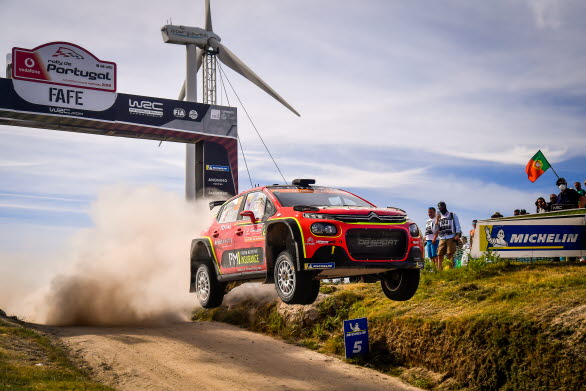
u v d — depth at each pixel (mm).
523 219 12977
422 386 10578
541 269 12516
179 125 27141
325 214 8328
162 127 26719
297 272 8234
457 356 10438
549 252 12602
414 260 8453
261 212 9477
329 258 8062
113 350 11914
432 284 13297
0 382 7973
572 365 8602
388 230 8391
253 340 13922
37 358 10203
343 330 12188
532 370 9125
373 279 9492
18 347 10672
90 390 8344
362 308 13375
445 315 11258
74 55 24781
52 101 24250
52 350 11195
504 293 11117
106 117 25344
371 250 8273
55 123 24734
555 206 14297
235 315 16359
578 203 14094
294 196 9352
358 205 9344
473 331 10312
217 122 28047
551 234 12602
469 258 13922
